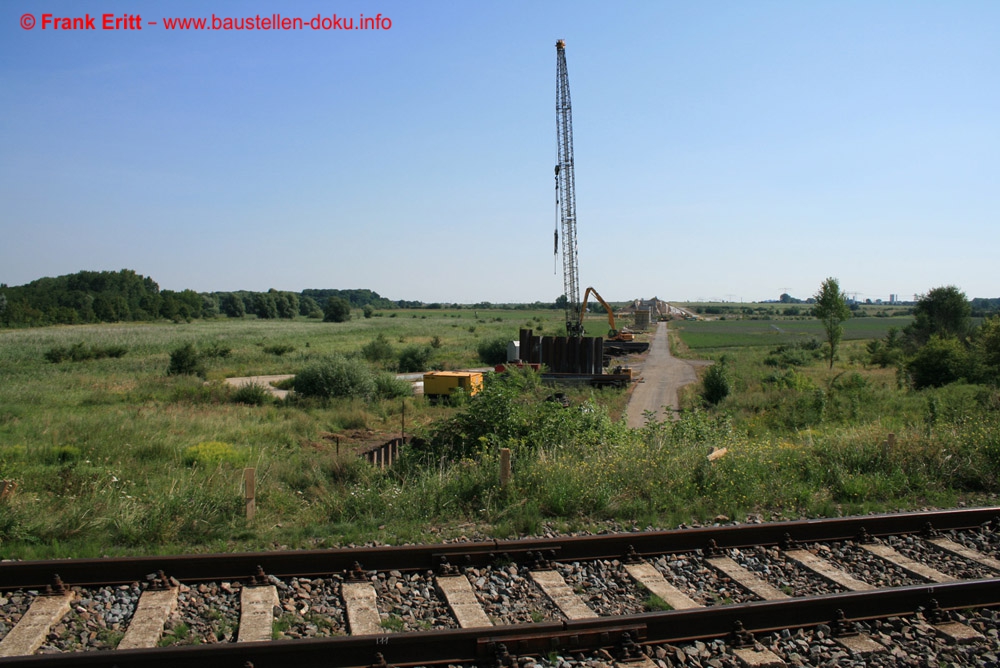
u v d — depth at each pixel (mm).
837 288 54188
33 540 8047
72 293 159000
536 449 12617
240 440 21875
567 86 68625
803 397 28547
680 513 9508
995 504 10211
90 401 33125
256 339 98625
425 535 8539
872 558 8117
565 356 52906
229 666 5418
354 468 13258
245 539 8414
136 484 11562
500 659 5590
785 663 5770
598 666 5621
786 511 9727
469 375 37438
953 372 33844
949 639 6168
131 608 6391
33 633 5812
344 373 36094
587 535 8172
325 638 5562
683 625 6160
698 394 40594
